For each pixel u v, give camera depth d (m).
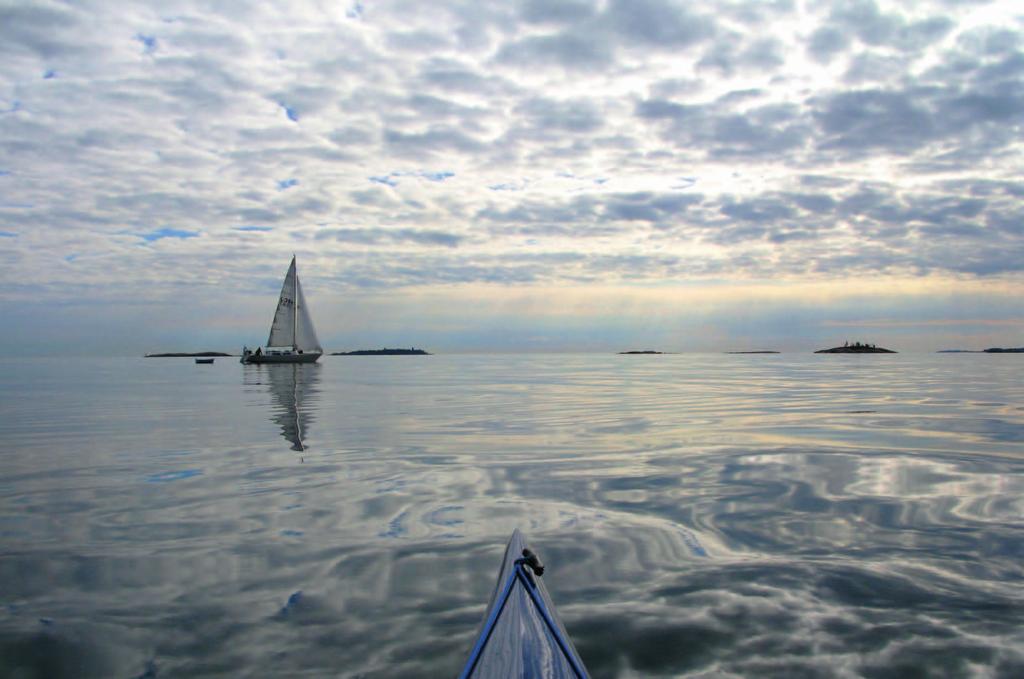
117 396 21.23
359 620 3.56
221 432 11.18
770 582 4.02
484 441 9.89
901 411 14.25
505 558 4.05
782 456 8.30
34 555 4.61
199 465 7.94
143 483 6.91
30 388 26.81
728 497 6.14
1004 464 7.64
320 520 5.44
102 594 3.93
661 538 4.91
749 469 7.46
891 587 3.93
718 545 4.74
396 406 16.55
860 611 3.61
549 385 27.42
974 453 8.42
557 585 4.01
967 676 2.97
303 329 59.69
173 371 51.59
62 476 7.32
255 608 3.72
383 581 4.10
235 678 3.02
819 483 6.69
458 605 3.74
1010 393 20.33
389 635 3.39
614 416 13.59
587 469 7.58
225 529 5.19
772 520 5.36
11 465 8.04
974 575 4.12
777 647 3.23
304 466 7.84
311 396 20.67
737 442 9.59
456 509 5.79
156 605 3.78
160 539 4.95
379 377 37.69
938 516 5.45
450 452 8.84
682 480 6.90
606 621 3.50
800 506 5.80
